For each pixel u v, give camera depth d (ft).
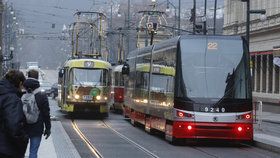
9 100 65.57
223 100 165.48
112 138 192.54
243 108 166.30
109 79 296.71
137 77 244.63
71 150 143.43
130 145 169.89
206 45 170.81
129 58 277.23
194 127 164.14
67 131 219.20
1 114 65.77
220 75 168.25
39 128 98.78
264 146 164.86
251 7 484.33
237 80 168.14
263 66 453.58
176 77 168.66
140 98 231.91
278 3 422.00
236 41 171.94
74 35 482.69
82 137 194.70
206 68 168.76
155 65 203.51
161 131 197.26
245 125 165.78
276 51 403.75
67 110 291.58
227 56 170.09
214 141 185.47
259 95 457.68
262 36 449.48
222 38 172.04
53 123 250.98
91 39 426.51
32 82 98.27
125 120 288.92
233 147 169.48
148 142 180.45
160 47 197.88
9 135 65.05
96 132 216.33
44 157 126.00
